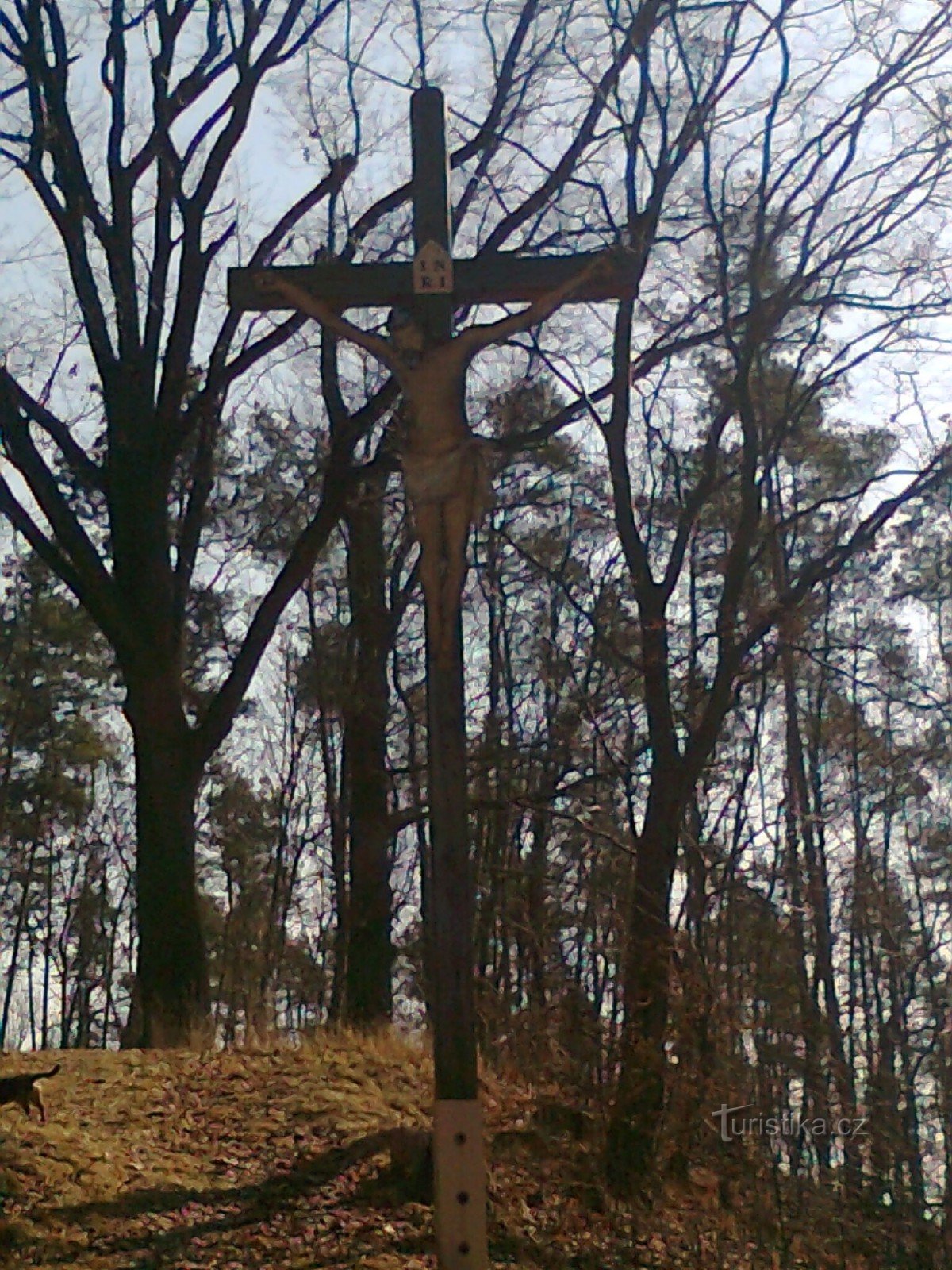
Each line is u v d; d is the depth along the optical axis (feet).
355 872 65.26
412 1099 39.86
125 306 60.70
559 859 65.67
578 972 42.93
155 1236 28.78
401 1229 30.42
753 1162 32.42
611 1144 34.45
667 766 40.86
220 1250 28.48
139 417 59.77
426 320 26.27
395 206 59.88
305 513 87.35
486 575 69.87
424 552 25.26
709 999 32.94
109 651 111.86
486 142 57.06
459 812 24.70
